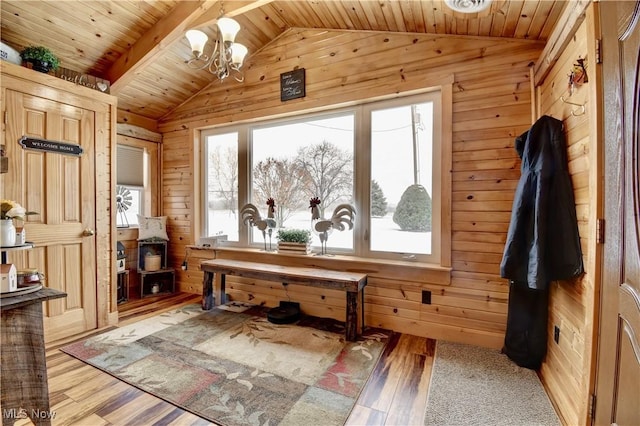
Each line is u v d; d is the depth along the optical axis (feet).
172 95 12.73
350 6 8.56
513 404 5.74
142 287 12.57
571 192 5.57
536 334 6.84
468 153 8.23
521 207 6.39
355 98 9.66
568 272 5.35
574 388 5.21
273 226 11.17
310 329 9.29
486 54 8.03
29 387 4.75
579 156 5.29
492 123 7.97
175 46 10.46
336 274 9.12
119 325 9.60
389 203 9.61
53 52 9.30
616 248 4.17
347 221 9.89
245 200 12.20
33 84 8.03
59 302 8.59
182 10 8.92
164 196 13.93
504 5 6.40
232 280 12.23
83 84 9.32
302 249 10.47
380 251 9.71
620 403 4.04
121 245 12.00
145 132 13.32
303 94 10.51
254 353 7.71
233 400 5.83
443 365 7.13
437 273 8.52
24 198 7.90
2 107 7.46
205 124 12.71
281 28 10.75
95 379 6.50
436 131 8.84
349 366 7.10
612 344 4.24
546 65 6.67
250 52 11.34
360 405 5.72
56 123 8.54
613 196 4.25
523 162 6.57
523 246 6.47
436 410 5.58
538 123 6.14
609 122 4.32
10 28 8.29
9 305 4.48
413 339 8.59
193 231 13.21
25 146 7.88
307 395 6.00
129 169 13.01
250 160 12.12
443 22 7.88
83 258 9.14
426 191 9.12
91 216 9.36
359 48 9.64
